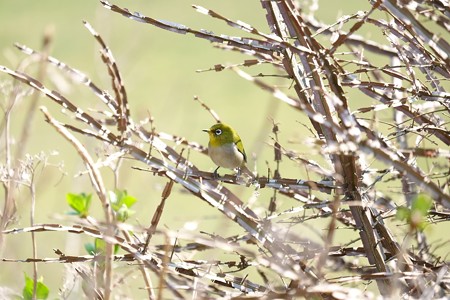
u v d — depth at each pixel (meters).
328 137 6.58
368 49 8.70
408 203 7.36
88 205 6.70
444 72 7.07
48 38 7.12
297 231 7.31
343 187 6.64
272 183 7.06
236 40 7.11
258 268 6.84
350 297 5.23
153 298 6.21
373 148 5.41
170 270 6.27
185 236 4.99
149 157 6.75
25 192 7.79
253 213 7.31
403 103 6.64
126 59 11.38
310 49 6.81
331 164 7.15
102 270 6.40
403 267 6.62
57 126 5.29
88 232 6.45
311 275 6.00
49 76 9.16
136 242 7.21
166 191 6.22
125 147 6.78
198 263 6.77
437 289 6.35
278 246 6.40
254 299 5.61
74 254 7.80
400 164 5.47
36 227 6.36
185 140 7.89
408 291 6.55
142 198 8.74
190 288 5.92
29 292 6.80
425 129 6.75
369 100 9.91
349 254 7.01
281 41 6.41
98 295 6.29
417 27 5.98
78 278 6.84
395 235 7.12
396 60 8.59
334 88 6.29
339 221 7.61
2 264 7.69
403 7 5.96
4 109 7.22
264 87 5.07
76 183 8.71
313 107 7.03
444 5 6.62
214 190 6.78
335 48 6.25
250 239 6.80
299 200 7.54
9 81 7.59
